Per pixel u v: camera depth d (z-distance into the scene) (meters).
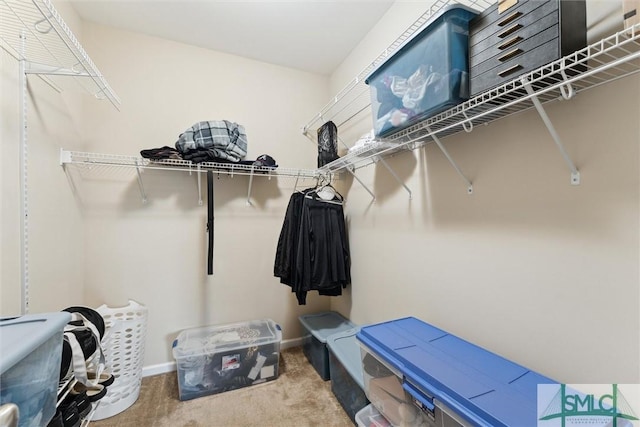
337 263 2.17
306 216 2.09
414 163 1.60
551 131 0.86
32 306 1.28
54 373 0.74
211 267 1.99
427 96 1.06
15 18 1.06
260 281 2.39
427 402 0.94
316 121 2.51
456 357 1.08
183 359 1.78
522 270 1.05
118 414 1.62
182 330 2.15
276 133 2.47
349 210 2.32
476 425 0.77
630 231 0.78
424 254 1.53
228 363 1.86
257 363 1.92
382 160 1.71
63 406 0.90
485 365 1.02
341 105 2.42
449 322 1.37
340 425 1.53
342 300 2.43
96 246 1.92
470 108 0.95
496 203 1.15
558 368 0.94
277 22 1.95
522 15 0.82
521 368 1.00
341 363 1.65
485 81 0.94
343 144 2.39
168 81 2.12
